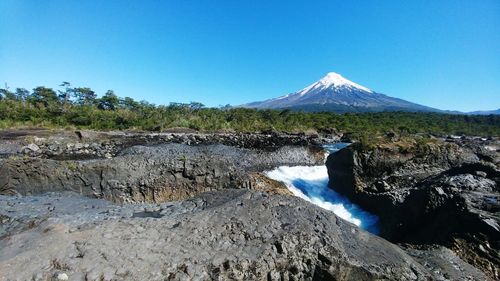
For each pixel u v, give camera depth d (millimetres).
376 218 21188
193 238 9914
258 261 9219
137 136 44750
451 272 11922
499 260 13180
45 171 18969
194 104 82625
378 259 11055
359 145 25078
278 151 37781
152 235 9906
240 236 10180
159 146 35812
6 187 18156
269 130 58188
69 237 9336
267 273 9266
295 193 24969
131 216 11992
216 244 9727
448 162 26094
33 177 18719
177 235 10023
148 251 9086
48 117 56625
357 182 23953
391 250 12070
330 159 27641
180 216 11484
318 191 26531
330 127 66688
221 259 9055
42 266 8000
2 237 10078
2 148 33844
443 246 14375
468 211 14977
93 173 19703
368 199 22266
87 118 56750
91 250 8797
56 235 9414
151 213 12414
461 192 17297
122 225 10367
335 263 10039
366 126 69750
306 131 61812
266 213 11633
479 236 14141
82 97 80750
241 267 8984
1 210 12797
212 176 22031
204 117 67625
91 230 9836
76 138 40969
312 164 37781
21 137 38406
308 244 10266
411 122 82250
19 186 18406
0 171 18234
